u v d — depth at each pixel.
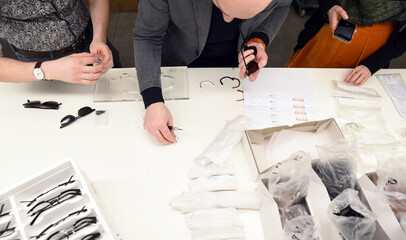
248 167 0.90
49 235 0.64
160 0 0.91
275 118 1.03
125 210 0.79
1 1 0.92
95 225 0.65
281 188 0.74
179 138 0.96
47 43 1.09
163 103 0.95
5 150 0.90
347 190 0.69
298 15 2.81
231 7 0.66
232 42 1.22
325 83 1.18
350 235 0.66
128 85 1.11
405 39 1.22
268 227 0.73
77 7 1.11
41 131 0.96
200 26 1.01
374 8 1.16
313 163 0.82
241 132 0.96
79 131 0.96
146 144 0.94
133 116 1.01
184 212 0.80
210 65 1.34
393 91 1.16
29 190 0.68
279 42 2.57
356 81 1.17
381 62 1.21
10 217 0.65
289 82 1.17
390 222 0.65
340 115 1.07
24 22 1.00
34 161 0.88
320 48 1.42
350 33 1.17
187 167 0.89
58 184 0.71
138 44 1.00
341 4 1.24
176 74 1.16
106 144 0.93
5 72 0.96
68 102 1.05
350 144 0.82
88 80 0.99
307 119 1.04
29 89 1.08
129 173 0.87
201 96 1.09
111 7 2.71
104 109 1.03
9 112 1.00
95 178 0.85
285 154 0.92
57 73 0.96
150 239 0.75
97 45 1.06
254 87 1.13
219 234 0.74
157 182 0.85
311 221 0.68
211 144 0.93
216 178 0.86
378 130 1.02
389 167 0.76
